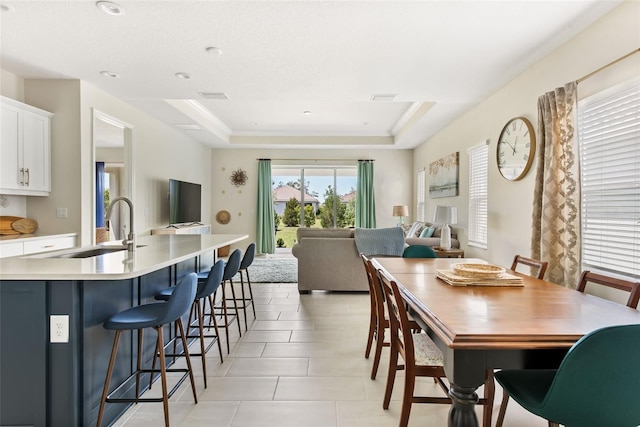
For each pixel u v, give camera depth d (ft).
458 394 3.98
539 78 10.12
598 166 8.07
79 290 5.52
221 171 27.14
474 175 15.42
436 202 20.90
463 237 16.60
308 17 7.79
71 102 11.93
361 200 26.94
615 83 7.45
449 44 9.05
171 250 8.33
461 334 3.92
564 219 8.55
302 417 6.32
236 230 27.20
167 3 7.30
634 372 3.45
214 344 9.70
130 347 6.91
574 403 3.67
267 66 10.50
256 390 7.27
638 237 7.07
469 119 15.75
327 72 10.93
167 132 19.22
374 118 21.06
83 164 12.14
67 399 5.42
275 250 27.45
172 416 6.33
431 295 5.65
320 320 11.78
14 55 9.93
